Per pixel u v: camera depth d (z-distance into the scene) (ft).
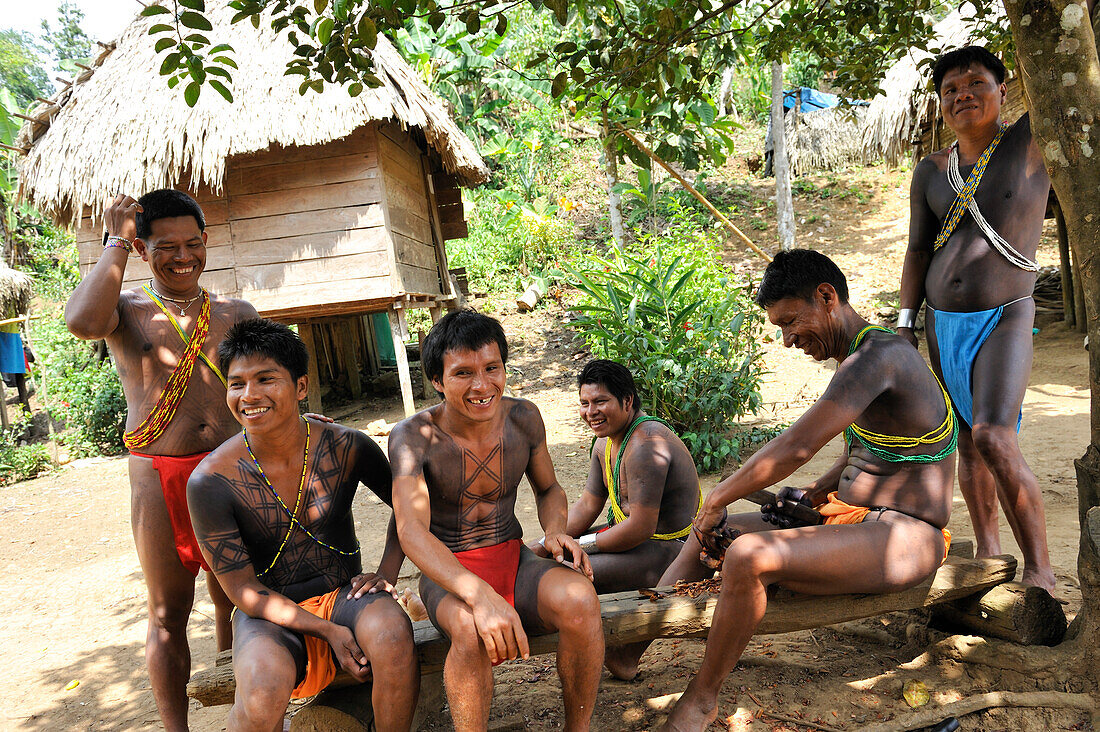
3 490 27.91
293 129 24.35
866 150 32.17
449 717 8.82
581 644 7.03
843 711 8.06
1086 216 7.70
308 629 7.14
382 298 27.14
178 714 8.73
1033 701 7.66
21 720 10.95
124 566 18.34
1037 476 15.99
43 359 39.60
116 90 26.16
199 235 8.92
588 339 22.79
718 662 7.57
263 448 7.64
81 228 27.02
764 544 7.27
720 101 53.57
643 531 9.80
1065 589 10.20
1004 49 14.25
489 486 7.86
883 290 37.29
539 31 44.68
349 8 8.47
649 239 29.55
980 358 9.82
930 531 7.93
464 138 32.40
